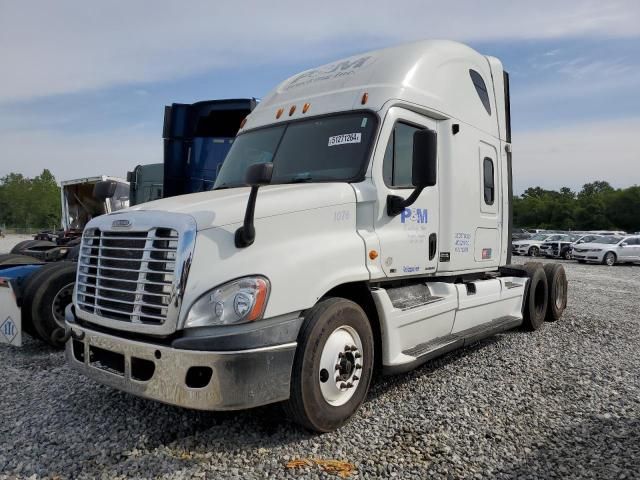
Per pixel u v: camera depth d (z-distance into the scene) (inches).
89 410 178.9
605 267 1023.6
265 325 146.8
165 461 142.9
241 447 152.1
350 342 168.7
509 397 194.9
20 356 247.6
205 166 418.0
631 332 318.0
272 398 146.9
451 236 232.2
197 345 140.0
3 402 186.5
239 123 422.0
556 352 264.2
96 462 142.9
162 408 181.2
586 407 185.8
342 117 205.8
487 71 282.7
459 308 235.0
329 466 140.3
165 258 148.4
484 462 143.9
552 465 142.5
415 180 182.7
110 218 167.6
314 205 169.5
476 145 259.1
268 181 144.0
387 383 211.2
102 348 159.5
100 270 165.0
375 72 215.9
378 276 185.2
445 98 234.1
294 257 157.1
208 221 149.9
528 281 315.3
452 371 228.4
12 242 1533.0
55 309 249.3
